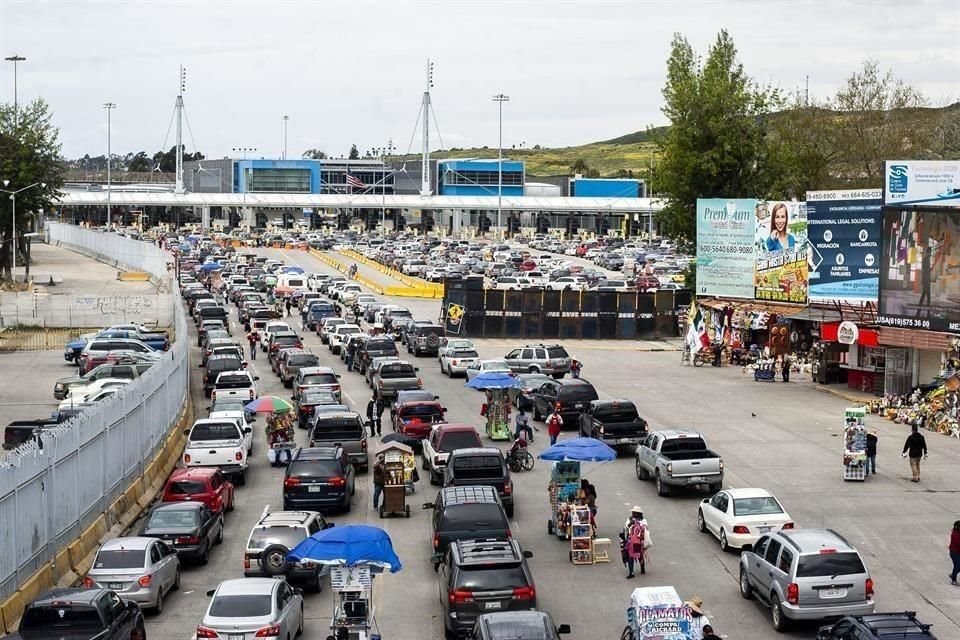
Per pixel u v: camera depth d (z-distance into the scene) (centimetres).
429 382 7169
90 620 2409
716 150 10688
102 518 3728
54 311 10238
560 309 9806
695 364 8131
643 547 3275
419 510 4097
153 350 7869
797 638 2777
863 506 4094
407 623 2923
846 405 6372
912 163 6334
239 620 2498
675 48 10944
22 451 3028
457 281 9862
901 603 3056
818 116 13862
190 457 4456
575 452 3647
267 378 7406
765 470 4662
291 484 3941
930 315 6138
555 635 2280
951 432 5497
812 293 7256
